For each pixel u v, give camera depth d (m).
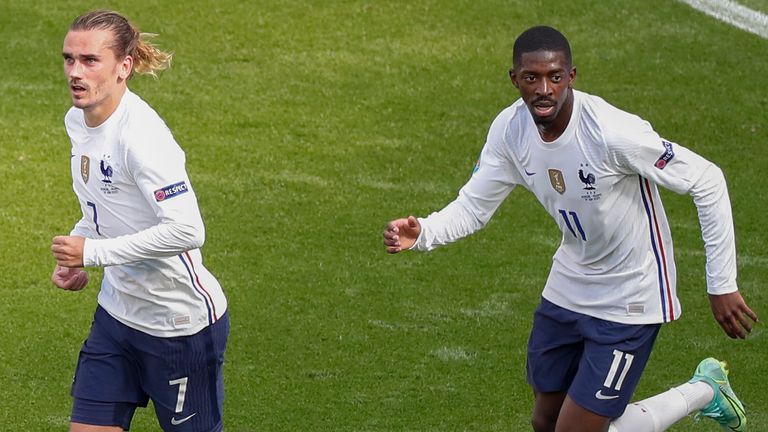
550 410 18.52
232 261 27.11
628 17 40.22
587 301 17.25
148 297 16.42
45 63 36.38
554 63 15.60
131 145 15.65
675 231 29.11
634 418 18.19
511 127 16.91
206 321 16.84
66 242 15.44
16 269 26.53
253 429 20.62
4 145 31.94
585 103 16.12
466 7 40.34
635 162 16.08
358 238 28.31
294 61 37.09
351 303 25.41
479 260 27.47
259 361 23.03
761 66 37.72
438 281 26.45
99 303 17.09
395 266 27.08
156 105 34.31
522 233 28.78
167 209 15.57
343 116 34.31
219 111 34.25
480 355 23.38
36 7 39.22
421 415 21.14
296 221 29.03
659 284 16.98
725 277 16.55
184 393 17.16
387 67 37.06
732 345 23.95
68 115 16.31
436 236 17.62
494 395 21.91
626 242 16.75
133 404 17.19
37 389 21.89
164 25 38.59
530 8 40.47
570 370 18.03
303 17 39.47
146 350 16.77
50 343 23.59
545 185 16.75
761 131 34.25
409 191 30.67
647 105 35.41
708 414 19.75
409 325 24.52
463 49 38.19
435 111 34.78
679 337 24.28
